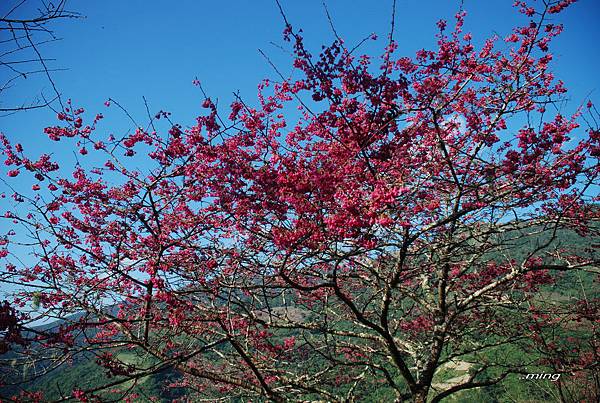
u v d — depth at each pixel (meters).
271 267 5.96
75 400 4.65
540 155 5.95
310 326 7.08
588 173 5.79
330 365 8.61
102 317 5.52
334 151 5.96
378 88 5.63
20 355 4.79
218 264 5.79
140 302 6.66
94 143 6.50
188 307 5.71
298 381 7.38
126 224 6.59
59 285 5.46
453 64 6.58
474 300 8.25
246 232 6.27
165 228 6.57
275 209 5.60
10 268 6.41
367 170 5.95
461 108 7.26
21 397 4.62
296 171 5.40
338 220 4.59
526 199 6.24
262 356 8.35
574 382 8.61
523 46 7.26
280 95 6.94
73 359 5.80
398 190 4.49
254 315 6.46
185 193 6.25
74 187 6.51
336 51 5.51
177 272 5.85
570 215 6.61
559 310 8.62
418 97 6.17
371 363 7.41
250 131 6.25
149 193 5.93
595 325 8.17
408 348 8.94
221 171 5.75
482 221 7.16
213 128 5.82
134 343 5.52
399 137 5.99
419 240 7.32
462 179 6.66
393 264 7.36
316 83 5.73
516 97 7.22
